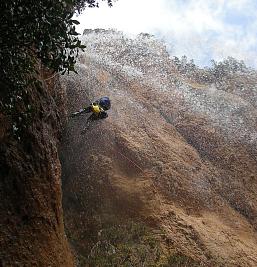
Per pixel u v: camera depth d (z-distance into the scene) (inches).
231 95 976.3
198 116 852.6
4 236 273.1
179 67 1090.1
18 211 292.0
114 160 630.5
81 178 582.9
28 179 307.1
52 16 213.9
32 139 319.3
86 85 732.7
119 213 557.9
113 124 685.3
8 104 228.8
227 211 660.7
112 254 476.4
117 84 834.2
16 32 205.9
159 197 602.9
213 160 764.0
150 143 696.4
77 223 525.0
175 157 695.7
